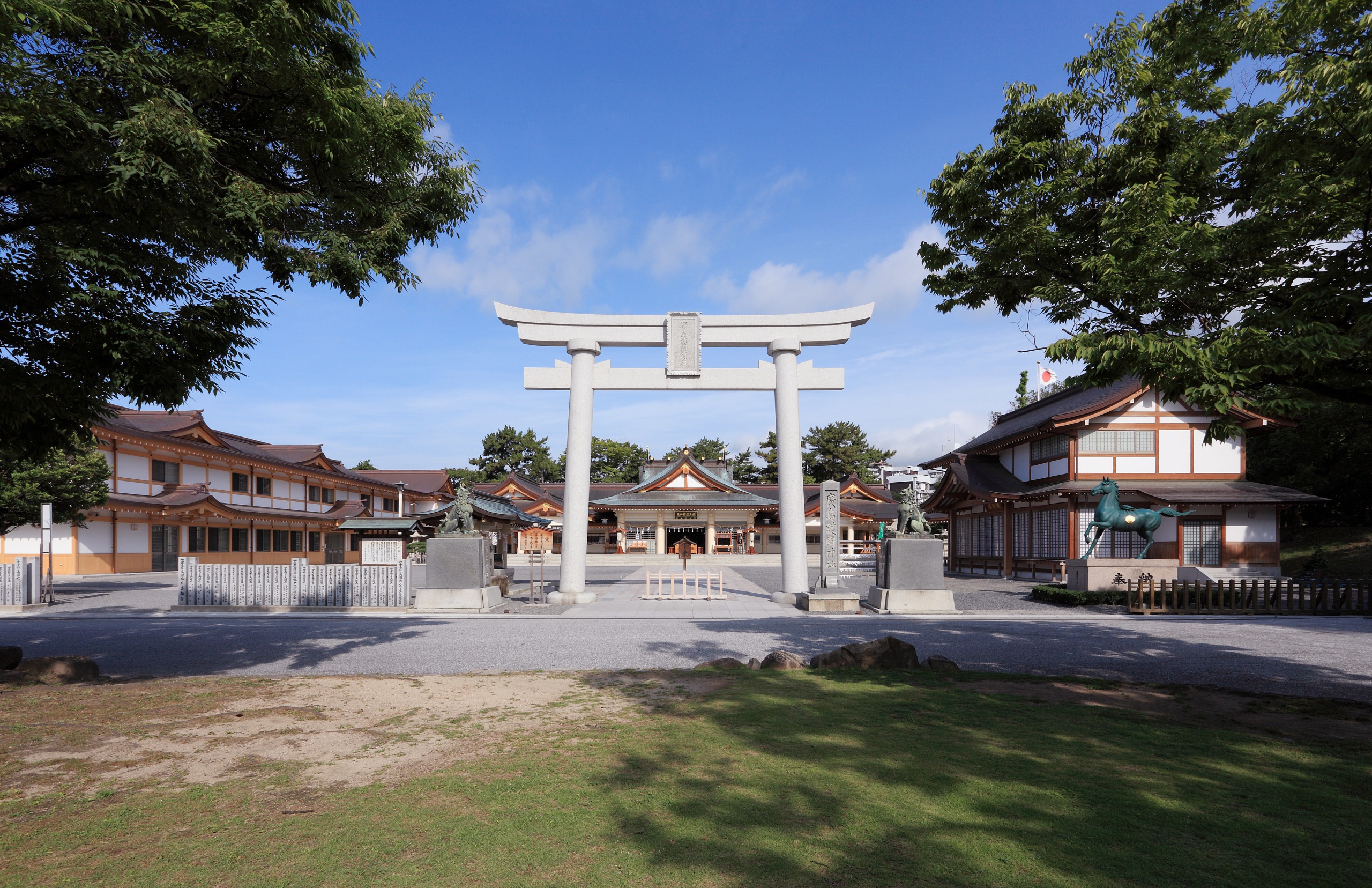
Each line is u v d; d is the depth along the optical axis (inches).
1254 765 201.3
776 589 966.4
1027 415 1359.5
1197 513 951.0
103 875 133.9
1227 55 304.5
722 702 274.5
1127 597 690.2
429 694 292.8
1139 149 320.8
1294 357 248.7
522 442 2741.1
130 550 1263.5
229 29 238.4
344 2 273.4
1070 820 159.6
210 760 203.9
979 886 129.0
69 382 268.7
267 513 1557.6
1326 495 1219.9
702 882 130.6
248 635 506.9
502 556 1169.4
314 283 293.3
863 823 158.1
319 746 218.2
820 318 762.8
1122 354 272.5
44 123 217.5
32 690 298.2
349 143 295.3
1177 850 144.7
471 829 154.9
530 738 227.5
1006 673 348.2
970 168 353.4
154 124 221.8
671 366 761.0
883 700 276.4
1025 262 348.8
